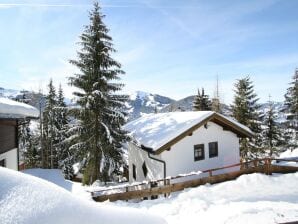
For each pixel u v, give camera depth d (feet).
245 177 43.45
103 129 61.31
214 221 25.54
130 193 39.50
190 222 26.53
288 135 113.19
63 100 117.70
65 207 8.20
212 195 37.04
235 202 32.45
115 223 9.33
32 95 131.44
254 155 101.45
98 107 60.44
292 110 112.98
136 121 80.18
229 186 40.68
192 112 63.87
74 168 105.19
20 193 7.76
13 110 37.14
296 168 47.75
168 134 51.93
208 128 57.41
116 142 62.13
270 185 39.99
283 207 28.48
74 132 63.57
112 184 61.87
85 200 9.66
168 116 69.31
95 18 61.82
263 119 109.19
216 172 57.26
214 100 157.17
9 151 47.55
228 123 57.67
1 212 6.89
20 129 112.57
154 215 11.70
